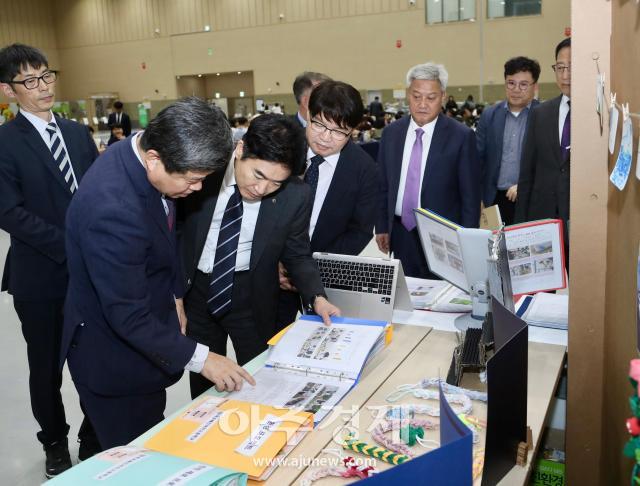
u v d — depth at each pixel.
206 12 17.20
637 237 1.10
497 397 1.02
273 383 1.45
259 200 1.71
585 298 1.47
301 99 2.60
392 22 15.08
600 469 1.53
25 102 2.17
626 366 1.21
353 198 2.14
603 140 1.41
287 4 16.16
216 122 1.25
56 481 0.92
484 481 1.03
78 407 2.86
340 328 1.64
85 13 18.92
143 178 1.35
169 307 1.56
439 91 2.60
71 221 1.39
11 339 3.78
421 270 2.76
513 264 1.82
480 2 14.02
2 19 18.16
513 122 3.42
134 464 0.98
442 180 2.62
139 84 18.67
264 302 1.85
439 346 1.66
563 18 13.41
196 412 1.29
